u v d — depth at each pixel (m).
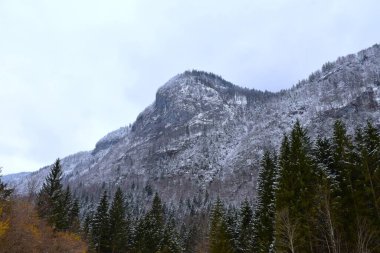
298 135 34.69
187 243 76.19
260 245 37.75
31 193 59.25
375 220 28.73
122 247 70.31
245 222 51.25
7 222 40.91
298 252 28.52
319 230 30.22
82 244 58.59
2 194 46.09
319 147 36.59
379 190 30.08
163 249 65.88
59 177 64.50
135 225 77.38
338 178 32.81
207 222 80.19
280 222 28.53
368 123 34.31
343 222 30.48
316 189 30.28
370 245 28.20
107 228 70.25
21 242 42.81
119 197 76.50
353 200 30.73
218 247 47.88
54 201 62.06
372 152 31.62
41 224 52.84
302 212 30.05
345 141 33.75
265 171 44.03
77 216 76.88
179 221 124.38
